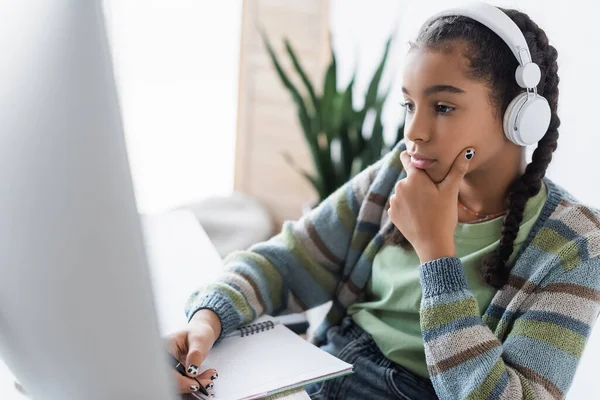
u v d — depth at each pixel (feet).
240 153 7.97
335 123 5.57
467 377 2.61
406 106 2.95
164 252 3.95
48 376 1.73
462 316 2.71
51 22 1.28
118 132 1.32
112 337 1.50
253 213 7.34
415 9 5.81
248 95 7.75
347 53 6.95
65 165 1.34
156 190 7.83
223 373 2.72
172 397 1.59
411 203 2.89
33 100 1.34
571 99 3.86
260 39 7.53
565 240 2.86
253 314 3.30
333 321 3.67
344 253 3.66
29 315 1.60
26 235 1.46
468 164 2.84
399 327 3.30
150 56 7.37
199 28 7.45
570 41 3.83
